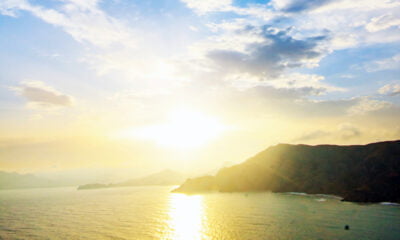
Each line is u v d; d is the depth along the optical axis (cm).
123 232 7975
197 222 9219
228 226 8275
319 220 8631
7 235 8162
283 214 9975
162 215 11219
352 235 6744
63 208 15362
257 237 6850
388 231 7025
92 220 10412
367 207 11331
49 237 7712
